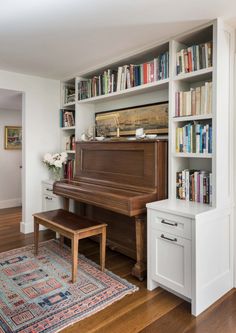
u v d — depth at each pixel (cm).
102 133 368
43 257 292
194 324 184
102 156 319
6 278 244
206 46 222
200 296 198
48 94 398
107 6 188
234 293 227
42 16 202
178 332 176
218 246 217
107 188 278
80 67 337
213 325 183
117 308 201
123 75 301
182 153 242
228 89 225
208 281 207
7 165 559
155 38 247
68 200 351
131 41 254
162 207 216
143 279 245
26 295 216
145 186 261
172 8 192
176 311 198
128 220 299
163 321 187
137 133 285
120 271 262
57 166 373
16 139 571
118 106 345
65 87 409
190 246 197
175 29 228
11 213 500
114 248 310
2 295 216
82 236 243
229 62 225
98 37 244
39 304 204
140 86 278
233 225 234
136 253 264
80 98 370
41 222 284
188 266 199
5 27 221
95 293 220
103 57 299
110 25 219
